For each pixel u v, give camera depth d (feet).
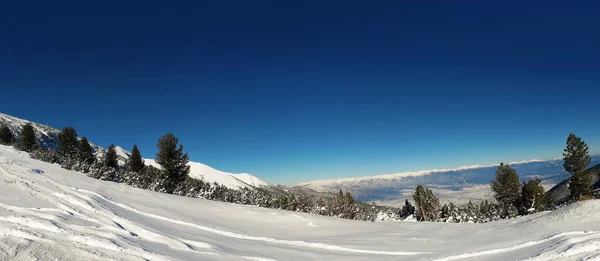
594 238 31.55
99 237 29.91
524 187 147.13
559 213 49.75
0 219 31.50
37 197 43.50
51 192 47.24
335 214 123.44
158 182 101.86
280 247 44.34
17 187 47.16
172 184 110.63
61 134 138.92
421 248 45.11
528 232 44.86
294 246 46.32
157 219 49.65
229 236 48.37
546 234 40.78
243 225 61.82
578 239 31.68
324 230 66.95
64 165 96.02
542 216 52.60
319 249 45.06
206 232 47.70
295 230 64.95
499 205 153.69
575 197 144.15
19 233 27.99
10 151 111.65
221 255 33.40
